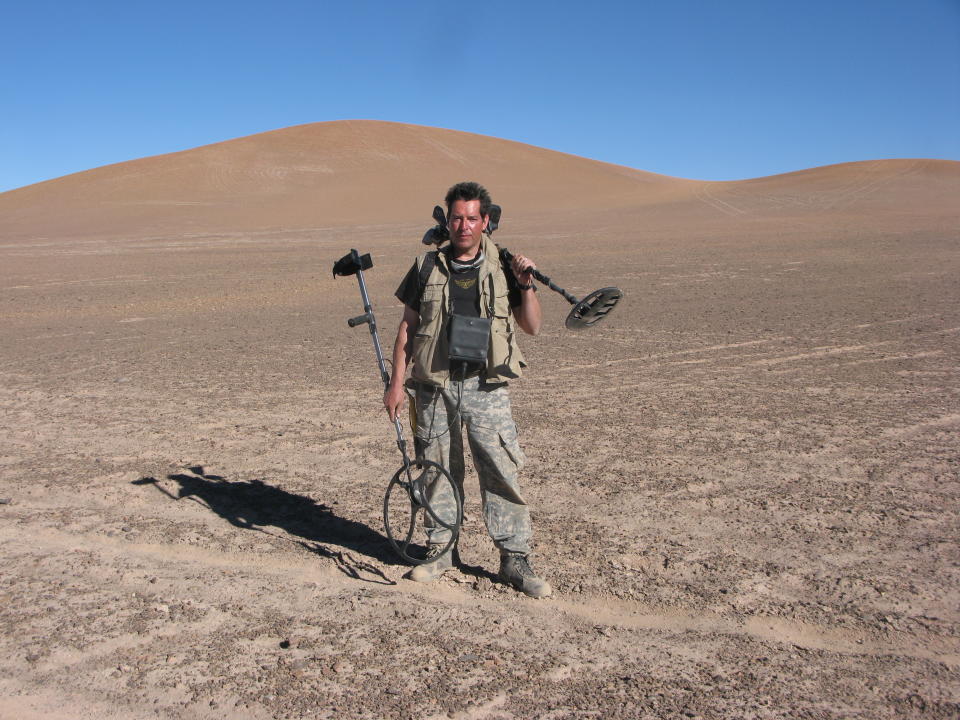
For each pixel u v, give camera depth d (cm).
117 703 309
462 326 384
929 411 755
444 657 341
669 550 449
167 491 567
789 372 957
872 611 379
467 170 7650
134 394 910
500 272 393
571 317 376
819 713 301
